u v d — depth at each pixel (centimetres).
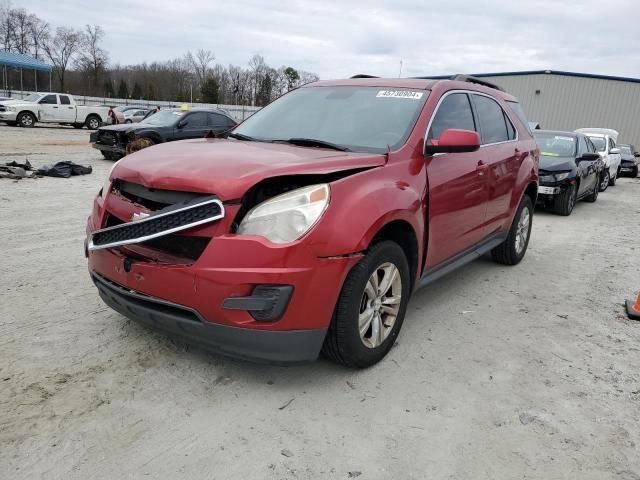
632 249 710
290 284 261
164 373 304
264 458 239
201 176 270
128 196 306
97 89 8325
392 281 326
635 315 434
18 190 880
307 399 288
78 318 371
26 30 8456
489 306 450
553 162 990
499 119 511
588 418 285
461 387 310
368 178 305
